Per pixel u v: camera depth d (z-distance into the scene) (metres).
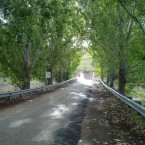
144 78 30.64
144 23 18.44
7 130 10.94
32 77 38.16
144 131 11.62
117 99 24.70
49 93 31.86
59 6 24.27
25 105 19.39
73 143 9.29
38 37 32.22
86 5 26.97
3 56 29.41
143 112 12.85
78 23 29.12
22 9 19.97
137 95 45.22
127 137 10.48
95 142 9.55
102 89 42.94
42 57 36.72
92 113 16.34
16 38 21.23
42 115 14.83
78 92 34.19
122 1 15.93
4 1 19.22
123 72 27.75
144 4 15.59
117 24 25.86
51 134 10.46
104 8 25.11
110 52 28.70
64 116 14.76
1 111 16.12
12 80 32.50
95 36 28.94
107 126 12.46
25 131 10.83
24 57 30.97
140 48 23.80
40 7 22.11
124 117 15.14
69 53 51.62
